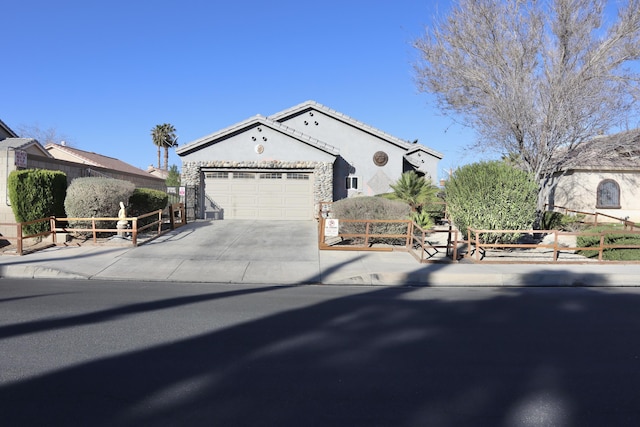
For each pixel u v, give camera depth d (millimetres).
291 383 4586
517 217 14023
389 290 9641
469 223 14344
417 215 17203
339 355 5402
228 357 5293
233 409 4023
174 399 4203
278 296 8789
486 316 7324
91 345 5645
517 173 14219
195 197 21578
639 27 14883
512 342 5957
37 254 12680
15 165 15680
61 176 15727
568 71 15852
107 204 15219
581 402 4246
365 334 6246
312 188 22016
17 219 14898
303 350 5562
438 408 4094
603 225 19250
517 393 4422
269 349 5586
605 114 15727
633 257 13031
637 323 6961
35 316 6961
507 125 16688
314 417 3898
